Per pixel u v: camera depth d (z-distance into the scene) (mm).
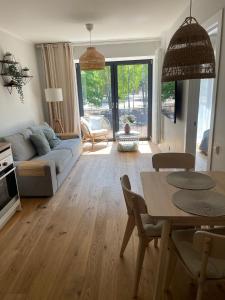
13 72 4008
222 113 2400
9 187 2846
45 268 2051
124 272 1975
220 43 2383
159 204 1535
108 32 4695
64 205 3148
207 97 5266
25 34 4473
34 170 3244
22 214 2961
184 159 2352
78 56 5648
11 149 3172
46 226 2686
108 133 6395
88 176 4156
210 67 1504
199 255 1462
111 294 1776
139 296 1748
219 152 2510
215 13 2479
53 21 3777
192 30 1452
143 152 5492
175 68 1535
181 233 1691
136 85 6352
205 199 1590
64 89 5648
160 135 5801
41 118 5680
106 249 2260
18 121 4422
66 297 1763
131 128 6605
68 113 5820
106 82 6344
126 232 2057
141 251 1698
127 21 3998
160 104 5609
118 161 4914
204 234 1123
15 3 2961
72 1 3002
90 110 6566
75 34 4711
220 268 1332
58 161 3676
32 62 5238
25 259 2170
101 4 3154
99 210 2984
